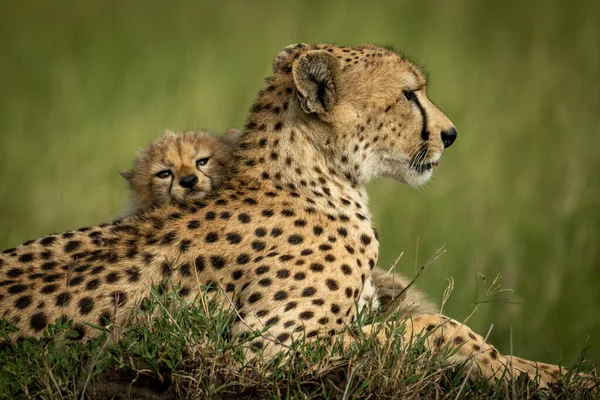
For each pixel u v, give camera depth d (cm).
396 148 863
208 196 817
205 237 777
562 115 1812
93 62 2255
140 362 692
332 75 827
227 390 680
